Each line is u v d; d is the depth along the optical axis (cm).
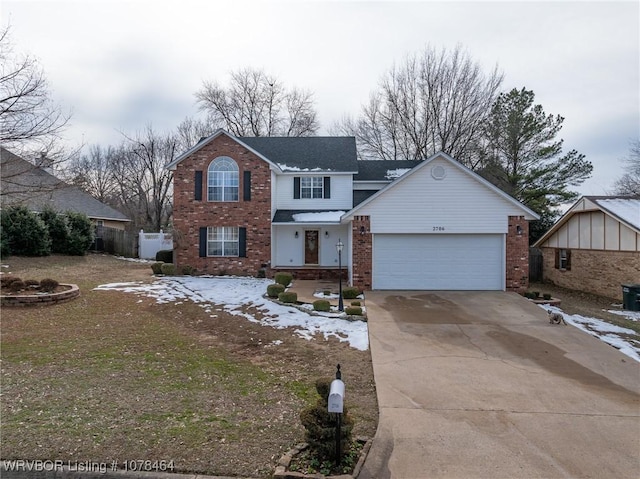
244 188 1909
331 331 1020
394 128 3409
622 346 922
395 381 699
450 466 439
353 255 1546
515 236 1505
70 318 1070
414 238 1542
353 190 2169
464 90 3108
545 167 2620
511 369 764
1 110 1190
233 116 4128
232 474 414
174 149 4294
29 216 2069
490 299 1370
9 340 882
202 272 1909
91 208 2936
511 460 452
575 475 425
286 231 2030
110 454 445
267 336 978
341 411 405
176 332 992
